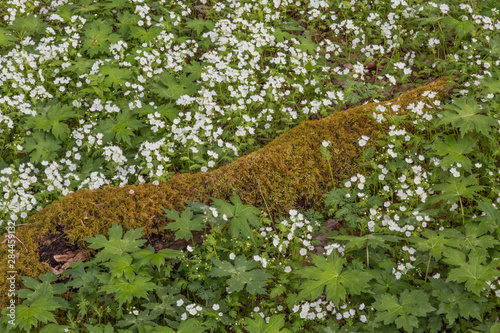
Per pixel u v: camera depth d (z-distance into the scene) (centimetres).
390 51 718
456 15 714
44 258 459
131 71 666
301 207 534
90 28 734
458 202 525
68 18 759
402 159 562
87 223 469
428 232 441
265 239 491
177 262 478
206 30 770
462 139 529
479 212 506
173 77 661
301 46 698
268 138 608
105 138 587
